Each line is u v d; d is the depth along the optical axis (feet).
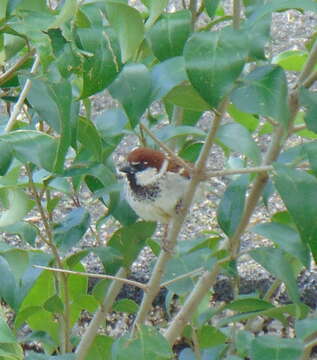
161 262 15.69
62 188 17.71
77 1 10.78
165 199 19.58
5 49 14.12
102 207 29.22
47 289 19.19
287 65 18.39
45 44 10.81
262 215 28.37
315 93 12.50
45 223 16.79
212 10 13.94
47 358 16.31
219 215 15.25
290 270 14.94
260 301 16.17
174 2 36.32
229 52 10.92
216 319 25.62
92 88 11.43
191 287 17.80
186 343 25.55
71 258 17.22
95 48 11.27
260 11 12.16
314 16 38.42
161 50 13.23
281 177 12.08
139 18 11.39
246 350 15.93
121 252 17.37
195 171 14.15
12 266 15.21
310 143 12.26
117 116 17.06
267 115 11.59
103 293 17.88
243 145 14.37
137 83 12.25
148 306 16.05
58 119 12.24
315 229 11.95
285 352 13.50
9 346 15.79
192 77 10.86
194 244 18.24
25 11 10.99
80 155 17.85
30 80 11.80
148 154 19.97
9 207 15.80
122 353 14.17
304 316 15.24
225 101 12.82
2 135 12.19
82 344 18.49
